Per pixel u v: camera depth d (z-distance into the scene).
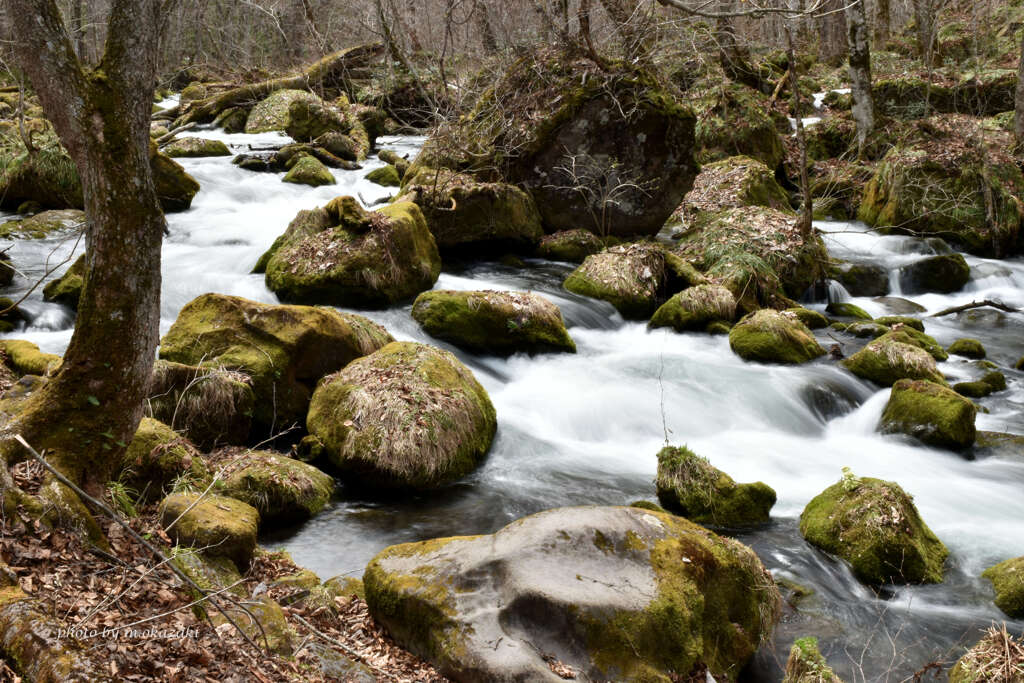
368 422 7.49
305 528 6.65
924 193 16.78
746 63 23.11
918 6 28.56
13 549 4.08
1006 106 22.75
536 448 8.41
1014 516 7.08
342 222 11.73
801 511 7.13
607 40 15.33
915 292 14.73
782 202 16.95
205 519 5.22
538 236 14.82
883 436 9.00
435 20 22.55
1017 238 16.86
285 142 22.88
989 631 4.73
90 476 4.76
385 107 24.83
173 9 5.09
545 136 14.59
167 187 15.85
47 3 4.25
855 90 20.86
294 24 29.92
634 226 15.27
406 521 6.82
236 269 12.55
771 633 5.18
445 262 14.01
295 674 3.95
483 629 4.26
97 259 4.59
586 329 11.86
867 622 5.56
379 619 4.80
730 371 10.16
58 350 9.25
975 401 9.98
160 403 7.28
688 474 7.02
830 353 11.02
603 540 4.68
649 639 4.28
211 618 4.32
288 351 8.25
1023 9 28.48
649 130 14.56
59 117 4.36
